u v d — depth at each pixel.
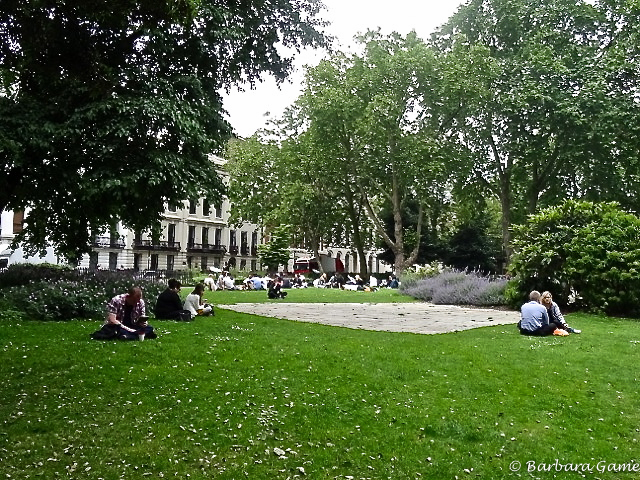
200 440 5.47
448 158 37.66
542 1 33.78
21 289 13.73
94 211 15.91
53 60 13.32
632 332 13.14
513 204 41.16
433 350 9.85
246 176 47.22
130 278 16.53
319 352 9.20
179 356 8.55
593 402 7.05
